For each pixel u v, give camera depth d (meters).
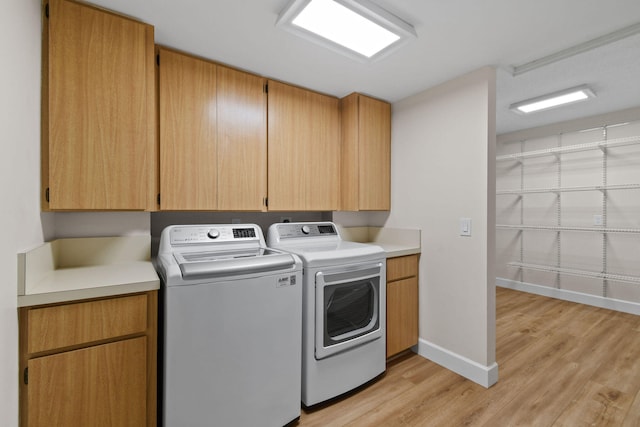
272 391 1.50
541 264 3.83
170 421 1.25
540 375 2.03
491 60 1.89
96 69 1.37
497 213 4.28
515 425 1.56
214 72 1.86
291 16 1.42
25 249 1.08
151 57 1.53
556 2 1.36
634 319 3.00
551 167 3.71
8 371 0.92
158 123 1.67
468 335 2.03
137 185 1.47
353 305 1.90
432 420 1.60
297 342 1.59
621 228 3.17
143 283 1.22
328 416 1.64
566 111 3.14
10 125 0.95
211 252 1.73
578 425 1.55
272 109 2.11
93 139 1.36
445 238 2.19
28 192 1.11
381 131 2.54
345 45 1.68
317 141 2.34
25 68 1.08
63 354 1.08
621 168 3.17
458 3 1.37
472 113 2.02
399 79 2.15
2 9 0.89
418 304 2.37
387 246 2.41
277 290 1.52
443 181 2.20
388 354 2.13
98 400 1.14
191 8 1.40
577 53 1.76
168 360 1.24
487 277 1.94
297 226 2.20
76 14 1.32
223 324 1.36
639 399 1.75
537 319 3.03
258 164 2.04
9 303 0.93
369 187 2.46
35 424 1.03
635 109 3.02
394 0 1.36
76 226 1.54
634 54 1.89
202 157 1.81
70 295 1.08
